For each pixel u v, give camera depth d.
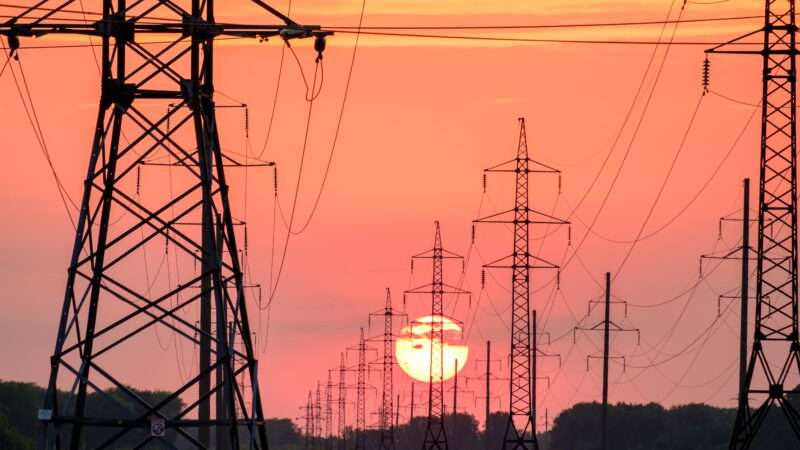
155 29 180.62
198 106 179.75
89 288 176.12
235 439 176.50
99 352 176.88
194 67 182.75
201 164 179.50
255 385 184.88
